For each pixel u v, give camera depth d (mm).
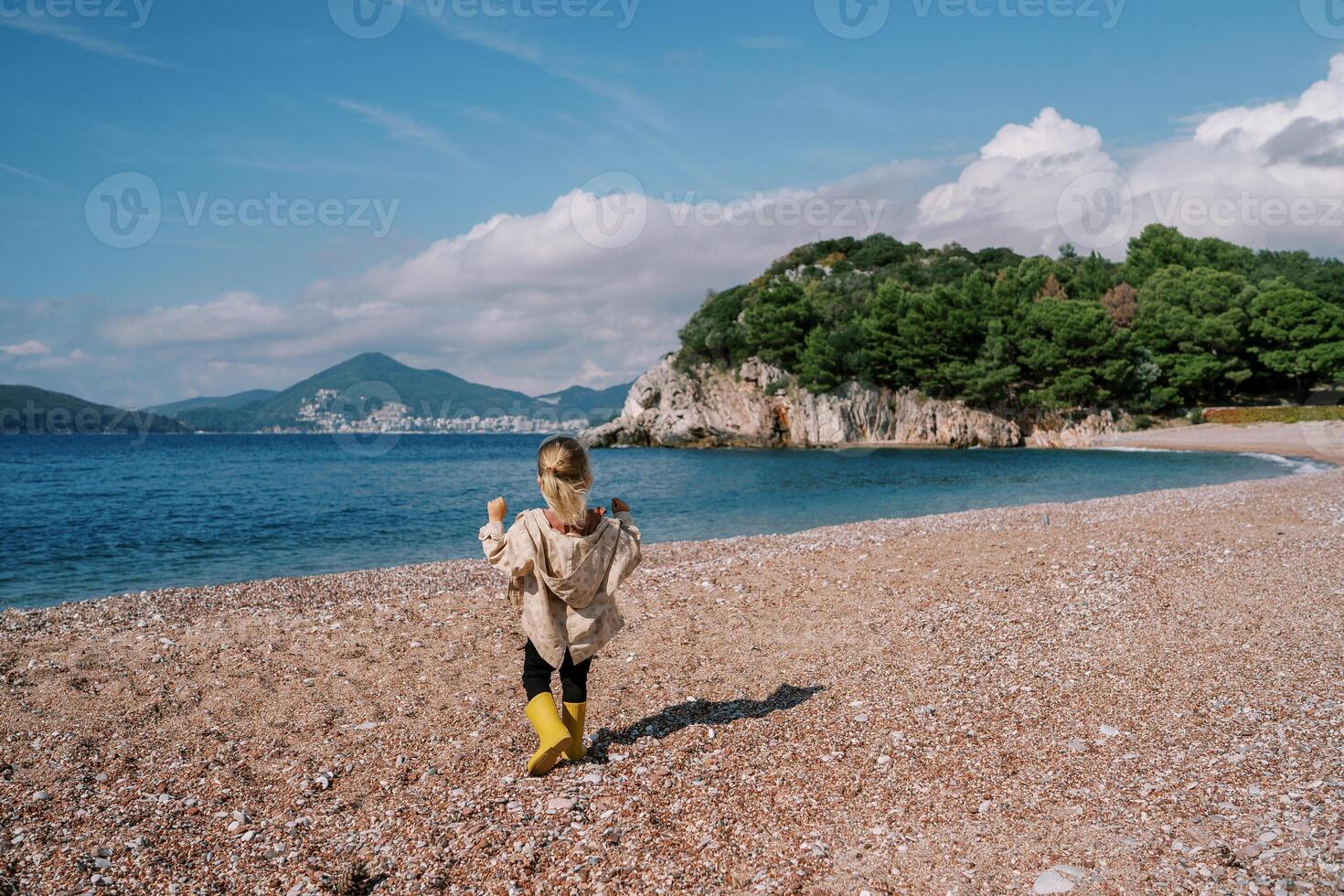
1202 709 5031
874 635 7289
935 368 86125
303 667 6730
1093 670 5902
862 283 107188
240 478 46625
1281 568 9344
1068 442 78938
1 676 6430
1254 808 3707
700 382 97312
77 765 4645
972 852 3479
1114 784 4059
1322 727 4602
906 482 39094
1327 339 78625
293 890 3262
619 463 64062
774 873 3336
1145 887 3135
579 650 4387
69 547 18828
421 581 11984
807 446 88812
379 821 3879
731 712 5402
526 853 3504
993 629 7215
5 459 73500
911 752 4582
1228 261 102188
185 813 4000
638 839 3625
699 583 9898
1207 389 83125
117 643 7477
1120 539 11969
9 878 3338
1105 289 96500
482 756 4719
